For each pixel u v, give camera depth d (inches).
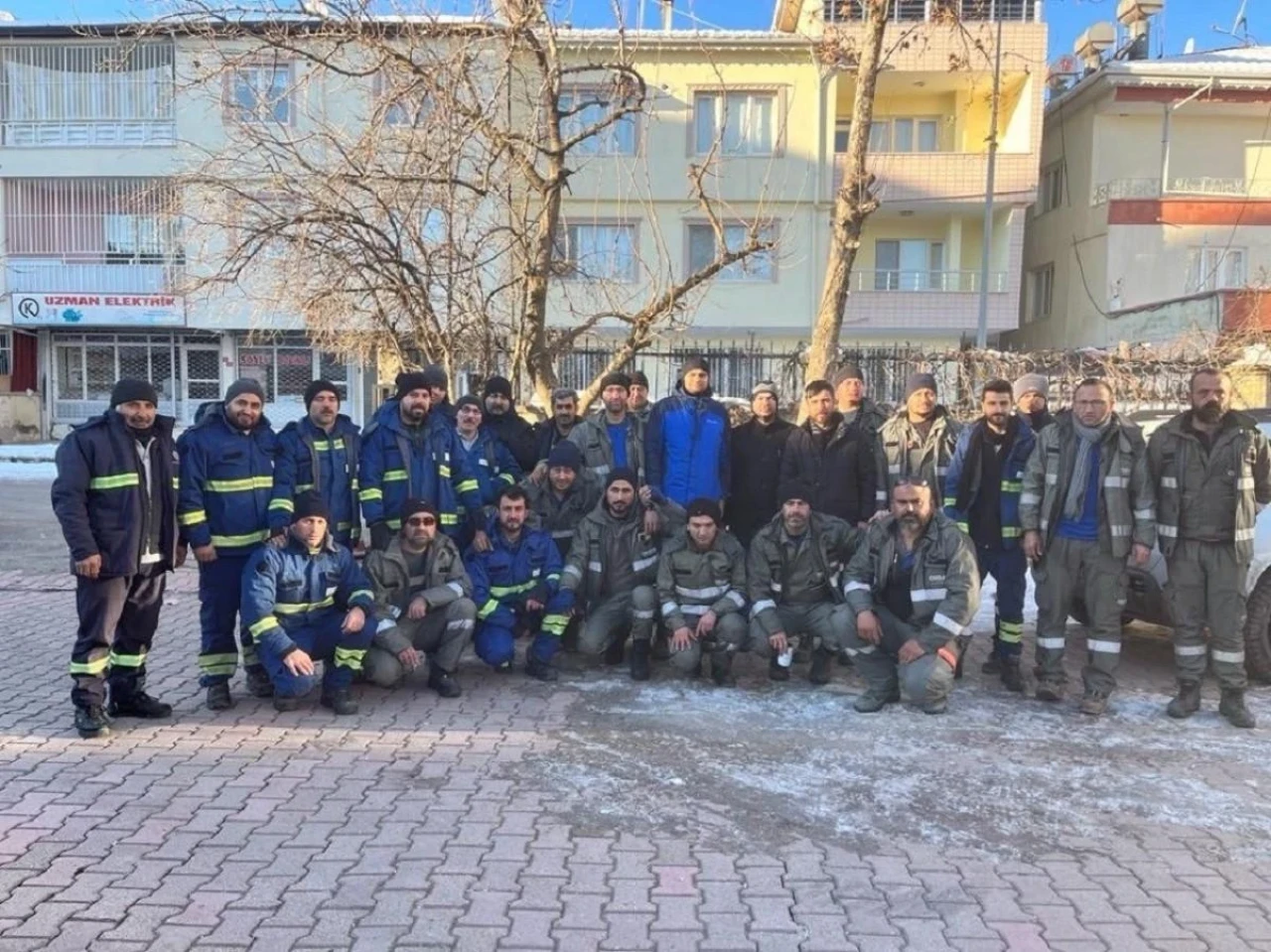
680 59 847.7
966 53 450.6
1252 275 841.5
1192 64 938.1
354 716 211.0
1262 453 211.2
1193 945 123.0
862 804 165.8
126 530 192.7
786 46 845.2
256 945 119.3
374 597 222.2
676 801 165.6
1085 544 218.2
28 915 125.3
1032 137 880.9
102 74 907.4
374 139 327.6
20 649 264.8
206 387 991.6
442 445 248.4
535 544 247.3
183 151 799.1
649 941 121.8
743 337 885.2
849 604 219.0
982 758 188.4
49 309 936.9
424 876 137.6
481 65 352.2
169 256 484.1
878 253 961.5
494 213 379.9
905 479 245.8
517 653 265.1
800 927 125.9
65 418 993.5
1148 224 904.9
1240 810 165.6
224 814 157.2
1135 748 195.8
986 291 824.3
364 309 378.3
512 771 177.9
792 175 866.1
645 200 493.4
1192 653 213.6
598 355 534.3
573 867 141.2
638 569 246.1
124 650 204.1
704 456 261.7
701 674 247.0
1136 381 482.6
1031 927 126.8
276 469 225.0
